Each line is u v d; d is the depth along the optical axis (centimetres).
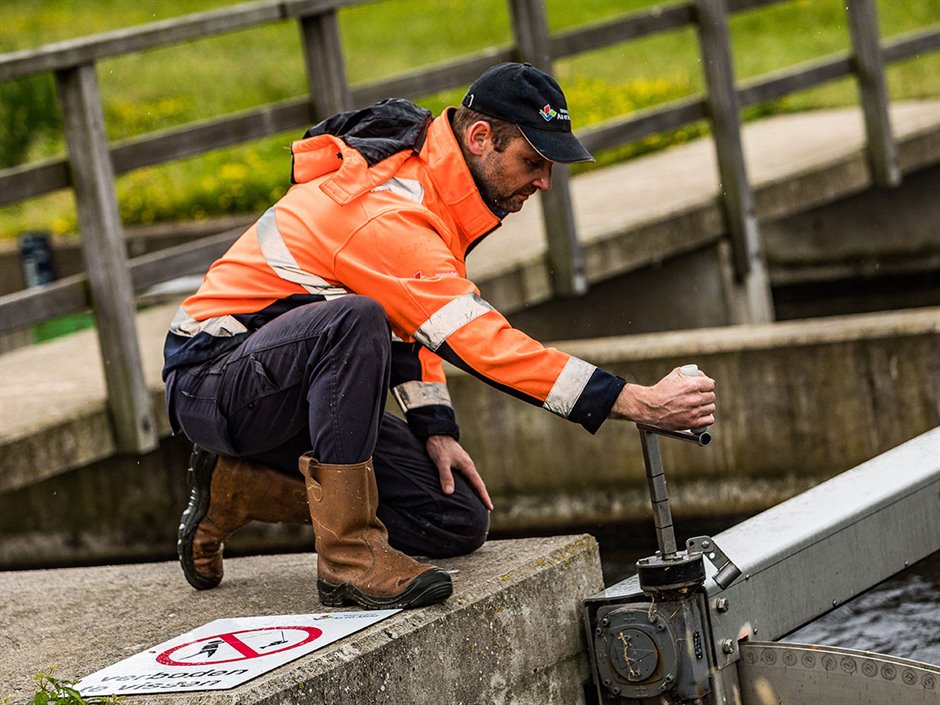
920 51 1385
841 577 529
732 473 927
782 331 923
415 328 470
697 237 1190
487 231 501
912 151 1394
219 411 492
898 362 890
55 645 493
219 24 909
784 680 480
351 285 480
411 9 2609
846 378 902
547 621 498
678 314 1220
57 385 907
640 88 1859
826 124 1560
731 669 484
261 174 1605
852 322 916
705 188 1252
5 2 2702
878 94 1337
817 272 1500
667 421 452
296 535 947
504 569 497
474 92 488
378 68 2223
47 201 1784
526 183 490
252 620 480
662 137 1614
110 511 959
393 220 474
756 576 492
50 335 1291
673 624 470
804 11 2331
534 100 480
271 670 425
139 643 482
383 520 517
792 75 1266
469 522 519
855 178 1346
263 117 955
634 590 497
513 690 485
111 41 851
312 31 971
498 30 2386
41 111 1956
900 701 457
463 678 466
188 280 1184
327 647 439
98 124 848
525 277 1066
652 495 467
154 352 960
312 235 485
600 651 496
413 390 530
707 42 1187
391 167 486
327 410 464
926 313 920
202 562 532
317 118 978
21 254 1422
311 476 473
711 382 452
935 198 1437
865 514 538
